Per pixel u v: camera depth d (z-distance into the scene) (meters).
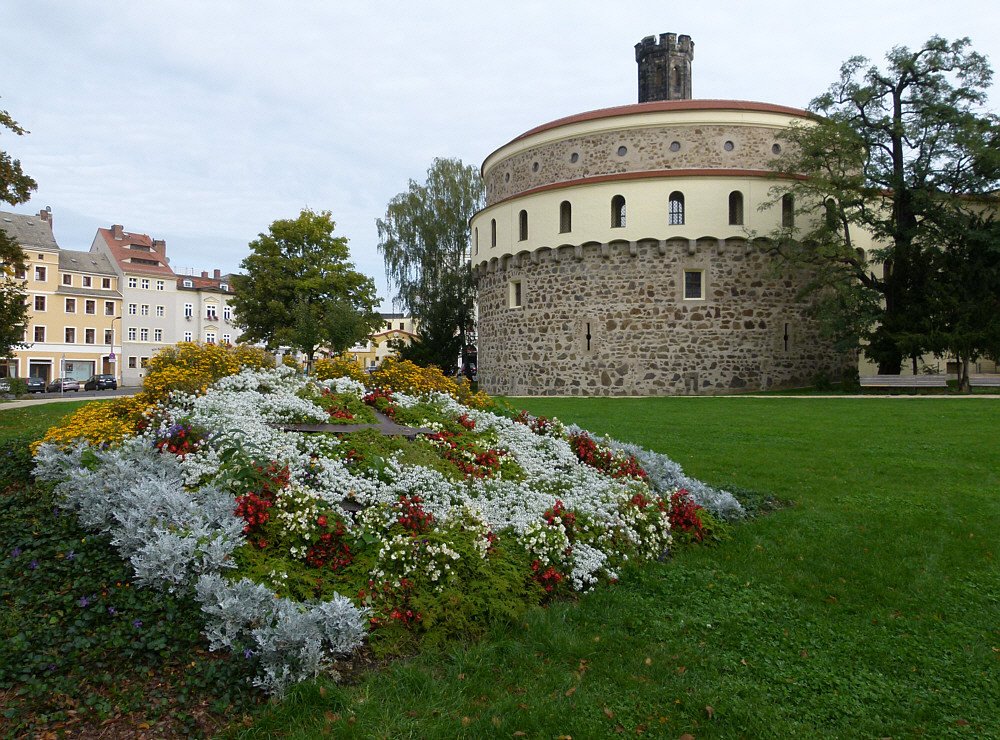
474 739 4.03
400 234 48.25
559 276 31.09
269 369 12.91
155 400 9.71
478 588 5.59
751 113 30.73
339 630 4.72
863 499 9.17
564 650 5.09
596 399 25.11
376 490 7.02
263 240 40.38
